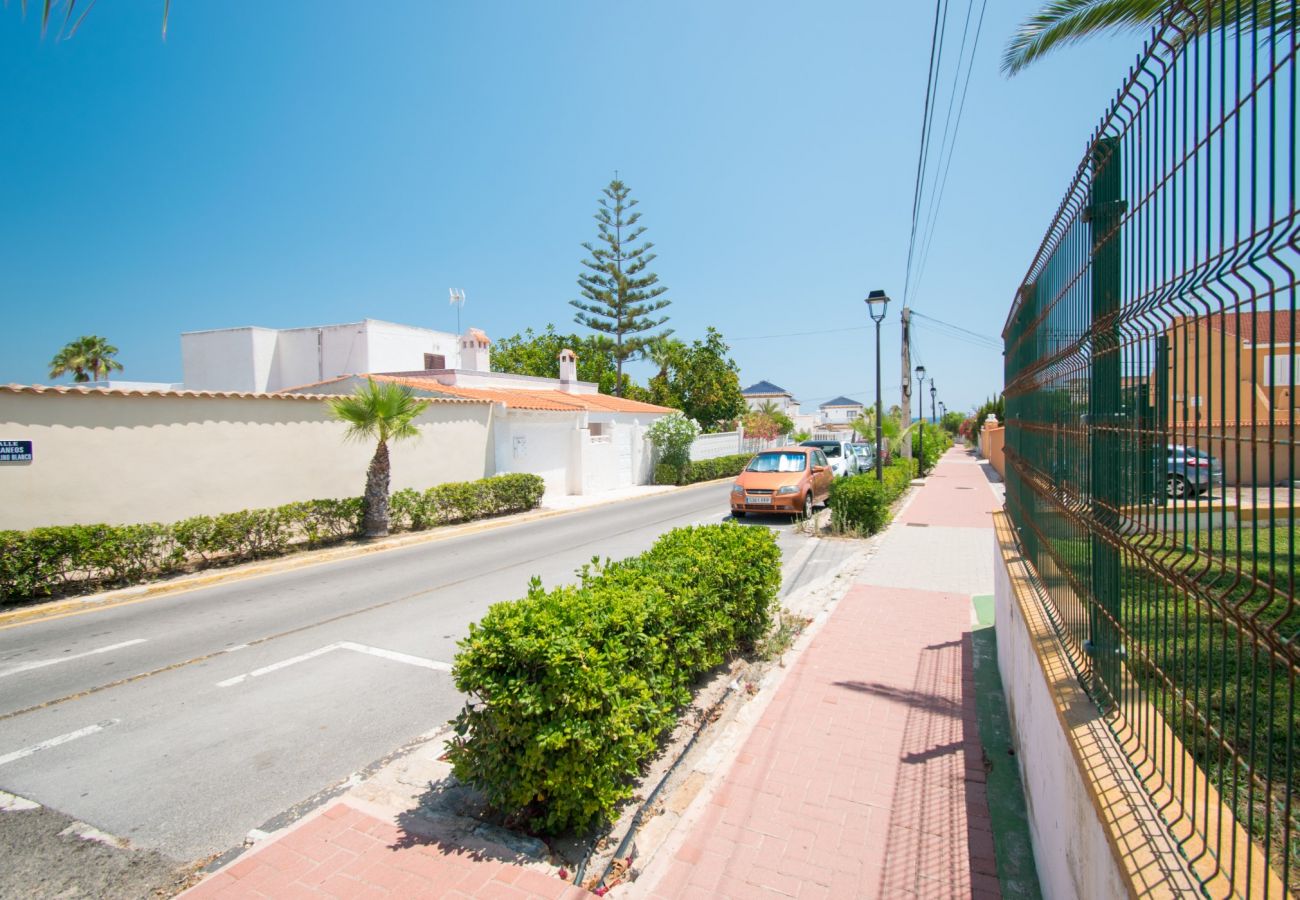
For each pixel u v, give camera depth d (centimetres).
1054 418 350
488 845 341
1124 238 221
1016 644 421
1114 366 235
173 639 721
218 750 469
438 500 1511
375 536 1334
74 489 1005
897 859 329
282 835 351
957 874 317
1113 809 190
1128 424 218
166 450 1122
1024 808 369
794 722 480
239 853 356
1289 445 126
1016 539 553
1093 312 262
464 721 353
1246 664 389
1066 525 315
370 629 750
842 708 502
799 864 327
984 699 515
